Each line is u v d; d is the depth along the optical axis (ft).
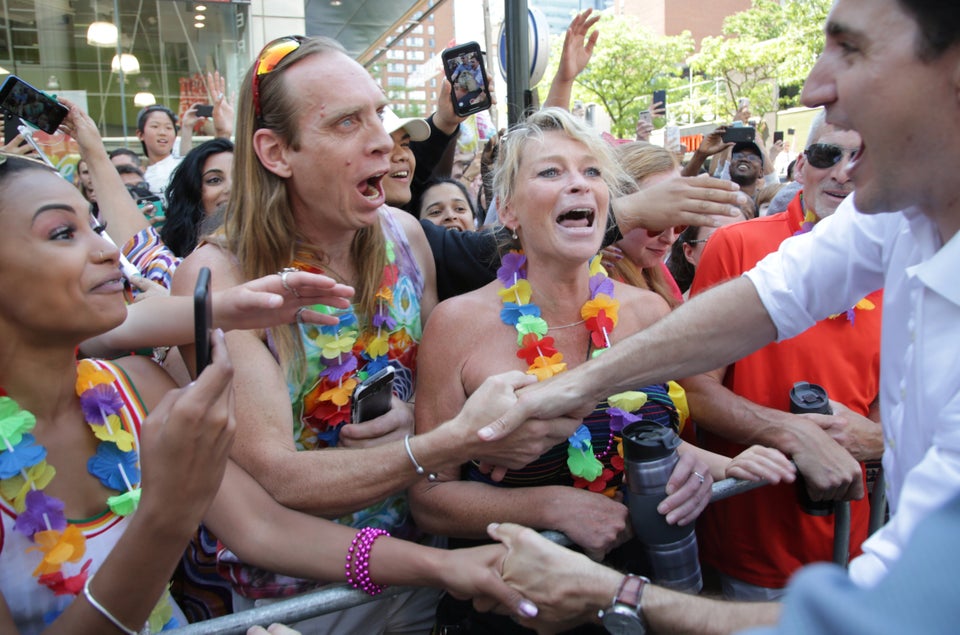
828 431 6.65
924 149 3.49
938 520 1.47
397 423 5.89
